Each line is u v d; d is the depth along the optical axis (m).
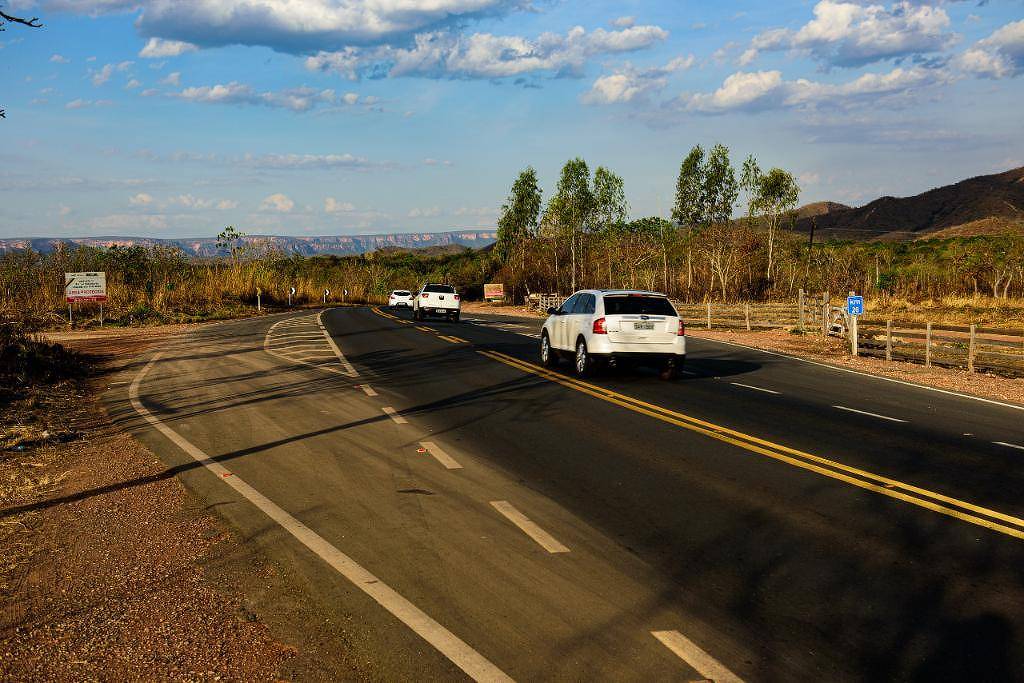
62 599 5.05
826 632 4.59
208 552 5.88
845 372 18.77
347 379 16.11
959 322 35.84
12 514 6.93
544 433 10.55
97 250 43.84
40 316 32.78
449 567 5.58
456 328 33.06
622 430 10.80
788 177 65.31
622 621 4.70
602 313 16.16
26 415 11.68
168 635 4.50
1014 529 6.58
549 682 3.95
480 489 7.70
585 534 6.36
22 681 4.00
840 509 7.13
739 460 9.05
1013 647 4.41
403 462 8.82
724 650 4.34
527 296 64.94
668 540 6.24
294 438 10.15
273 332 29.31
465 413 12.10
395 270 103.56
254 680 3.98
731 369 18.91
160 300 39.81
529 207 76.81
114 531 6.41
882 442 10.23
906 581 5.41
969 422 12.00
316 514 6.83
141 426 11.09
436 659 4.20
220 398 13.60
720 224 68.06
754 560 5.80
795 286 62.41
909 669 4.14
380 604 4.92
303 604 4.92
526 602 4.97
